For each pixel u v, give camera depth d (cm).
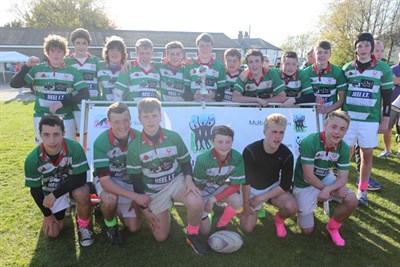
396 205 450
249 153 359
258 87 468
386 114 455
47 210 340
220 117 441
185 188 332
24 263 308
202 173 346
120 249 335
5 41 3275
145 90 477
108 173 334
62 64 446
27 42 3297
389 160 656
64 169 344
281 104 452
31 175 328
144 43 469
